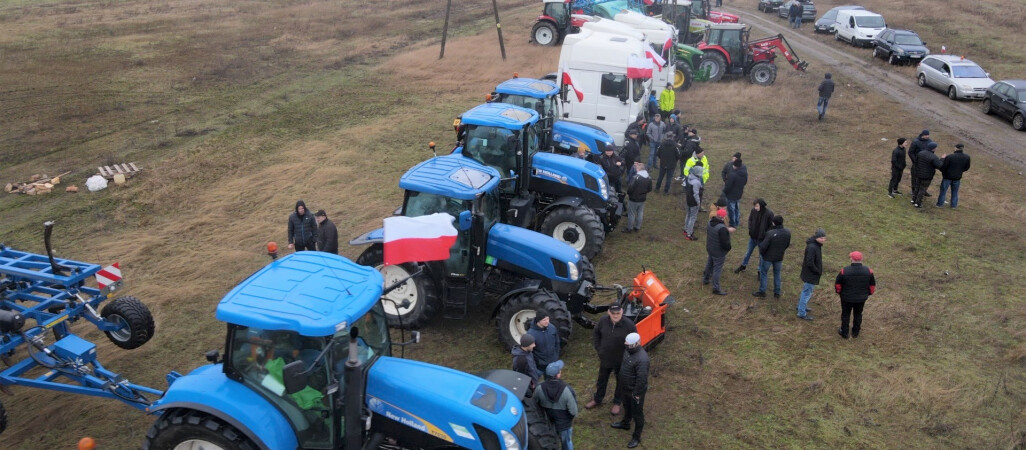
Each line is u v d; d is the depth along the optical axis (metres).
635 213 13.88
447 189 9.42
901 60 29.84
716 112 23.09
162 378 8.96
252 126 20.77
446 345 9.80
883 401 8.77
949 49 32.00
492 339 9.97
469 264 9.62
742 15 44.16
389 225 7.93
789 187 16.55
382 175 16.77
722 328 10.50
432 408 6.19
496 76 26.67
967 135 20.73
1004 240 13.71
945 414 8.52
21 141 19.06
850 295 9.98
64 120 21.00
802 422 8.36
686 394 8.89
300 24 37.09
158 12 39.56
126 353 9.51
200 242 13.10
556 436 6.87
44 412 8.32
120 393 7.54
